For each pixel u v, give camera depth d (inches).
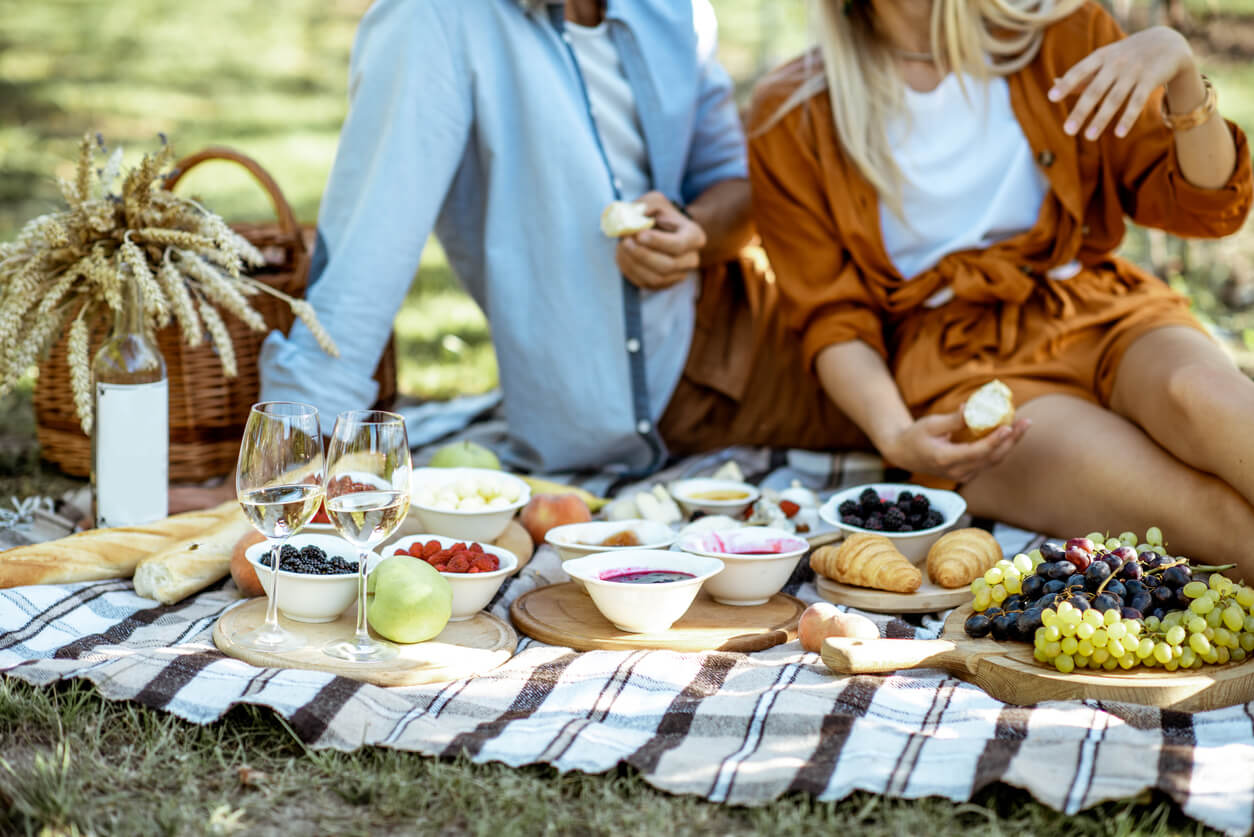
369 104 127.7
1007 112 124.5
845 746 77.5
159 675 84.0
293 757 80.4
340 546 100.0
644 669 88.1
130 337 109.0
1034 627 88.7
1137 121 120.1
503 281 132.8
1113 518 109.0
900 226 127.6
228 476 134.6
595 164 130.7
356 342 125.1
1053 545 92.0
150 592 100.4
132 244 106.7
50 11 523.8
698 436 146.6
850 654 86.5
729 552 101.7
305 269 134.4
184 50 481.4
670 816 73.6
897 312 129.5
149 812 73.5
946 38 123.0
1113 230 125.0
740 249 145.2
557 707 84.5
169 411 129.3
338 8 553.9
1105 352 119.9
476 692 86.4
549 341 133.5
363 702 82.4
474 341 206.5
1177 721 81.4
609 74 133.7
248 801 75.0
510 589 106.1
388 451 84.1
